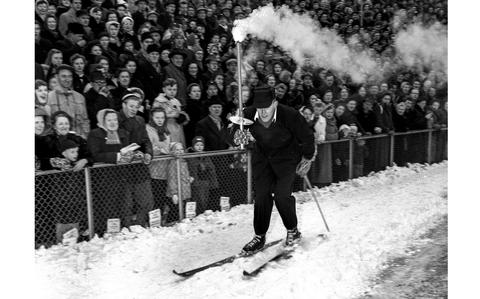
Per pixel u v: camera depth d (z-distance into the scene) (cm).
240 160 461
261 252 328
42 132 327
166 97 420
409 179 616
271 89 317
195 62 493
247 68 550
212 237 383
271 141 329
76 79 393
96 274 306
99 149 352
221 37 614
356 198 514
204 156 426
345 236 380
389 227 412
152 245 356
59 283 290
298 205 481
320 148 537
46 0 440
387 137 632
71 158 333
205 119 440
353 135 569
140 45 509
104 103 385
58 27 480
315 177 543
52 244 336
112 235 363
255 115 330
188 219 414
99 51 434
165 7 630
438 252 362
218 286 288
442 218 455
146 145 376
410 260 345
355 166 584
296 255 332
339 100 586
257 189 340
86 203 347
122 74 414
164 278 304
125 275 307
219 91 482
